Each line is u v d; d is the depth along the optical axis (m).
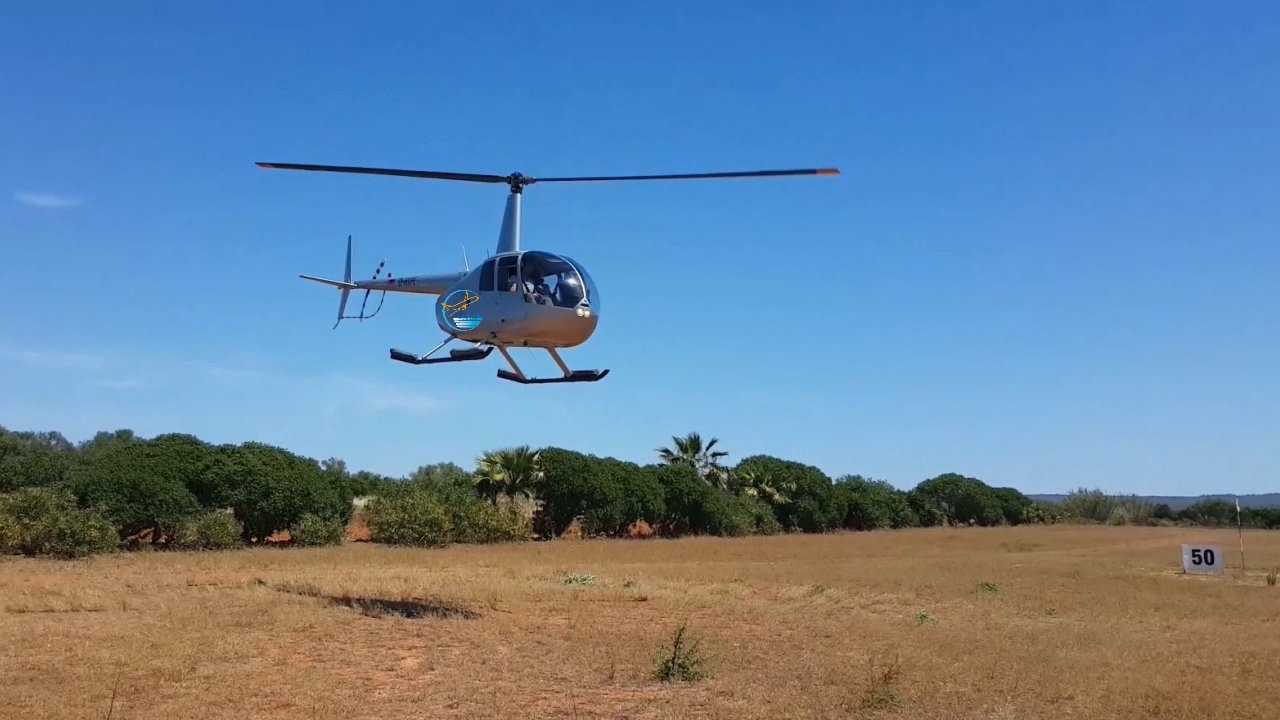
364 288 15.26
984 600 19.27
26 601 13.89
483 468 37.81
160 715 8.28
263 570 20.28
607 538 38.53
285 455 30.11
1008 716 9.42
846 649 13.12
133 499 25.55
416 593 16.64
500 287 12.27
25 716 8.07
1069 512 72.25
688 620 15.38
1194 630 15.56
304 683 9.79
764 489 47.25
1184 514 75.69
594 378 13.22
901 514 55.91
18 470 31.42
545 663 11.46
